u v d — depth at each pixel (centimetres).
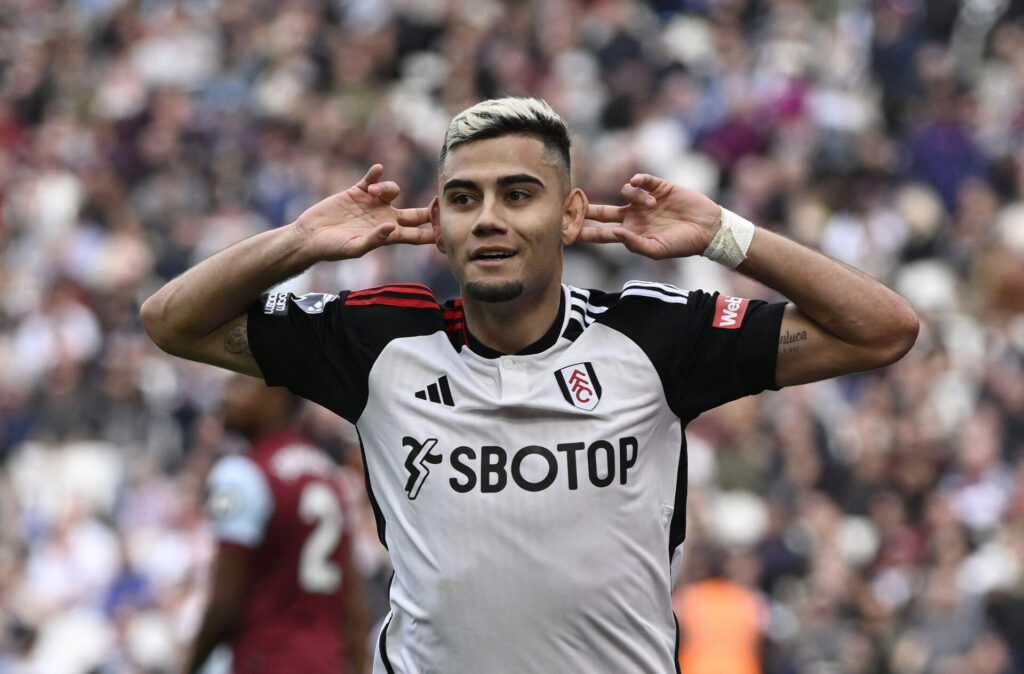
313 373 1255
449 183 1177
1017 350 3728
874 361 1220
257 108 5328
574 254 3978
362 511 2722
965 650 2988
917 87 4828
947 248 4238
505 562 1169
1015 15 5306
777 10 5253
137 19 6006
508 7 5422
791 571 3184
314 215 1231
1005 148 4675
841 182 4391
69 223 4988
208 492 2005
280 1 5884
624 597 1178
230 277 1236
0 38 6188
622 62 4978
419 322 1232
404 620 1223
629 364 1200
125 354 4153
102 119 5606
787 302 1245
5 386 4272
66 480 3947
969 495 3384
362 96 5166
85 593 3541
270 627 1950
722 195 4541
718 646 2903
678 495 1224
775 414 3584
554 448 1177
